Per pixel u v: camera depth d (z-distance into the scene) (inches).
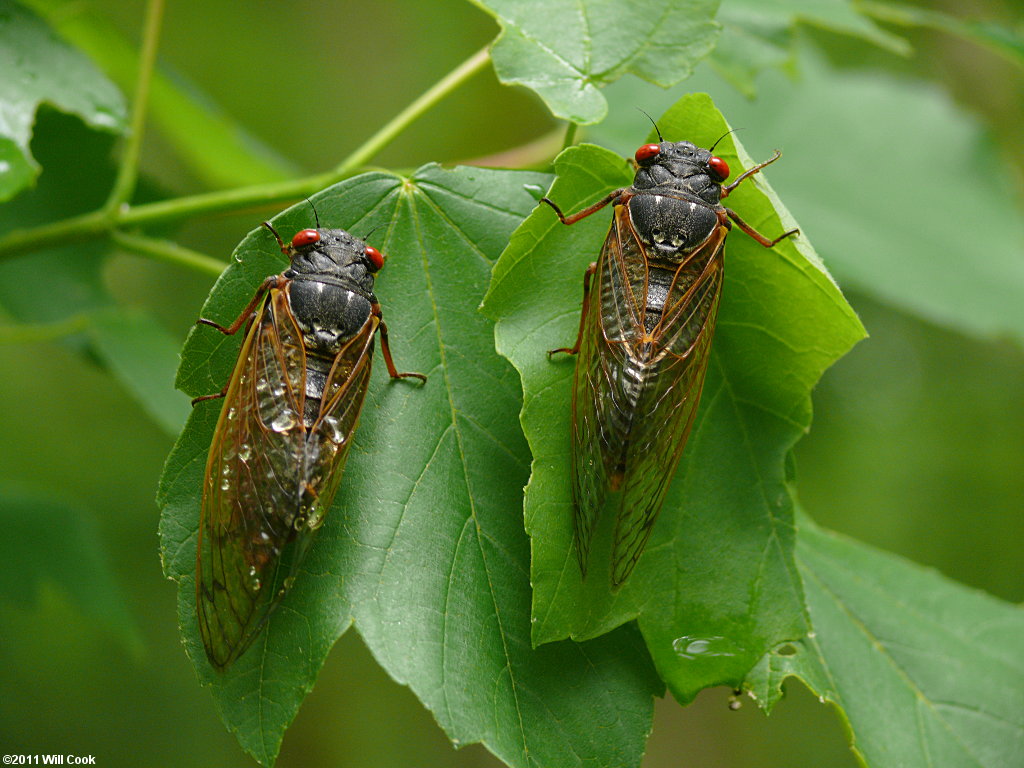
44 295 13.6
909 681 11.9
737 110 15.3
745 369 11.2
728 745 24.8
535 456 10.9
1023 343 14.6
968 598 12.3
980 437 24.7
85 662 22.5
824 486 24.7
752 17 12.8
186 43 24.9
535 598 10.9
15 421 23.8
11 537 13.6
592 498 10.9
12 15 12.3
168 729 22.7
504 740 10.8
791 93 15.8
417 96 26.4
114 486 23.5
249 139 15.5
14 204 13.3
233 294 11.0
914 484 24.6
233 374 11.0
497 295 11.1
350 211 11.2
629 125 13.5
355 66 26.5
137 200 13.5
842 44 21.1
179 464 10.9
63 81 12.3
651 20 11.3
